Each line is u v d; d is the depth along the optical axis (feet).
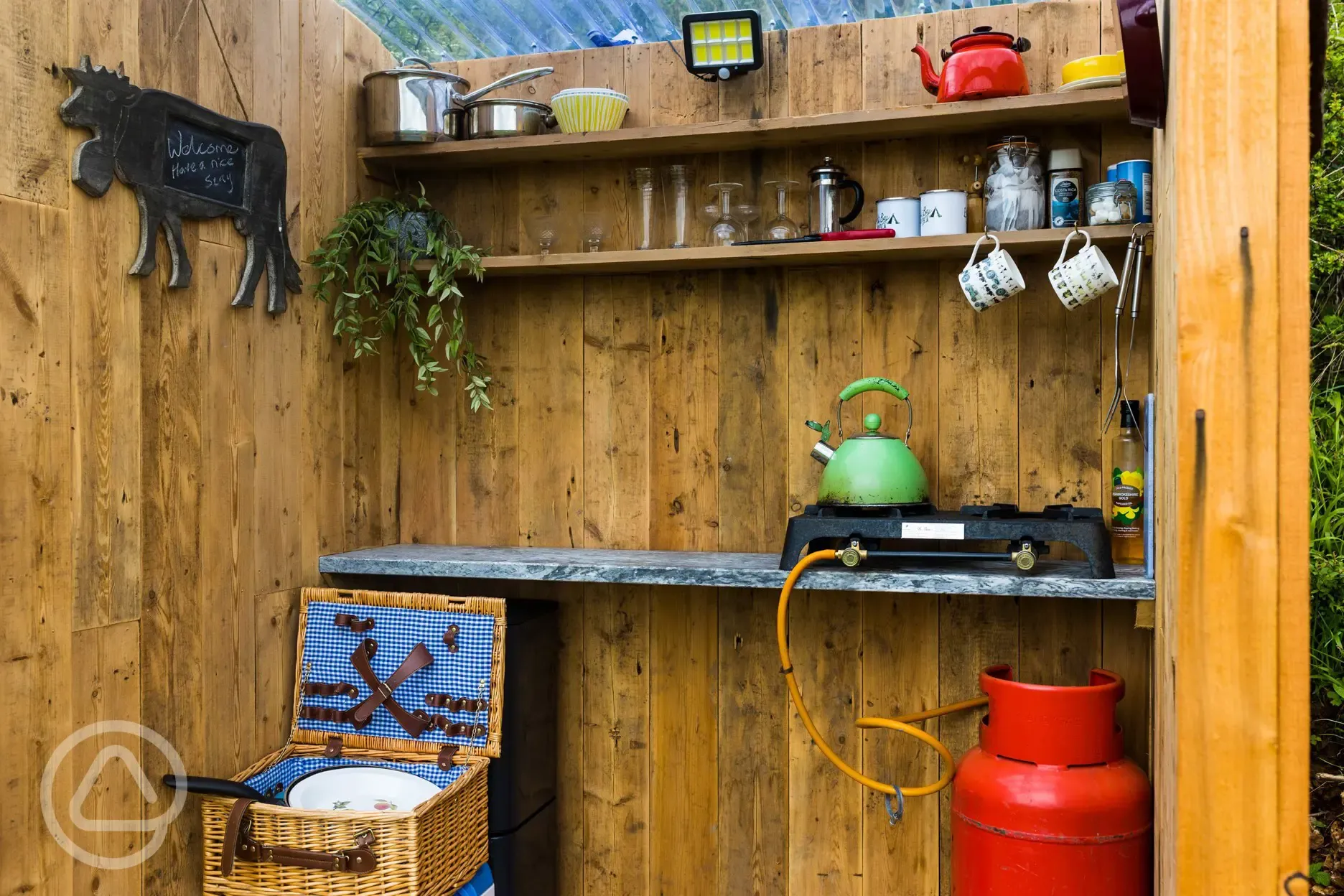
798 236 8.00
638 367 8.73
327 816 6.48
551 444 8.93
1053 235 7.18
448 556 8.22
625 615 8.79
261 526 7.54
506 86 8.70
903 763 8.23
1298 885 3.89
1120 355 7.79
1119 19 5.28
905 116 7.44
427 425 9.19
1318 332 8.41
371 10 8.60
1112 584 6.66
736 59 8.01
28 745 5.65
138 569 6.40
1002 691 6.98
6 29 5.53
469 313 9.09
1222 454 3.94
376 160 8.71
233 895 6.65
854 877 8.35
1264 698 3.92
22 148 5.62
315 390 8.16
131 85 6.27
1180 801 4.00
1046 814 6.63
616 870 8.83
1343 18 8.26
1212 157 3.93
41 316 5.74
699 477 8.62
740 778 8.58
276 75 7.67
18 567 5.59
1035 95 7.17
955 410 8.09
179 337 6.75
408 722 7.58
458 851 7.06
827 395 8.34
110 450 6.20
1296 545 3.90
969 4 8.05
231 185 7.16
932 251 7.57
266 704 7.60
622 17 8.53
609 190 8.71
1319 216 8.38
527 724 8.11
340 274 8.11
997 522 6.97
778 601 8.29
